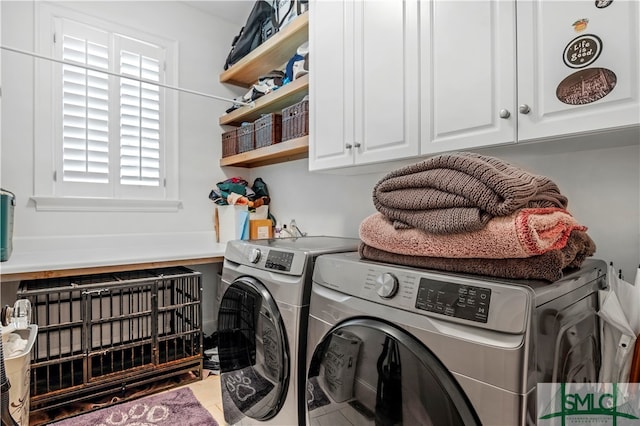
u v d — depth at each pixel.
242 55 2.74
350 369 1.00
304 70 2.08
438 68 1.31
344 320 1.05
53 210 2.27
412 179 0.98
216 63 2.99
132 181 2.57
